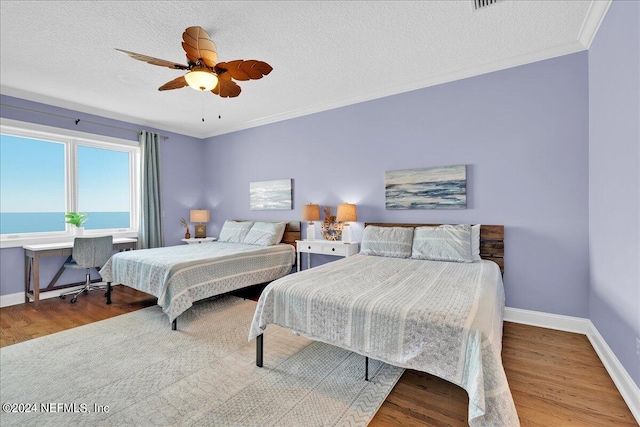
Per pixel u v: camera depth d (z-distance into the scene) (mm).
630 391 1672
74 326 2855
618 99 1905
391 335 1523
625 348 1786
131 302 3619
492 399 1211
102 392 1813
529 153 2826
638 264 1617
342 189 3977
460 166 3139
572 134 2643
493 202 2998
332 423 1532
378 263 2730
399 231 3217
